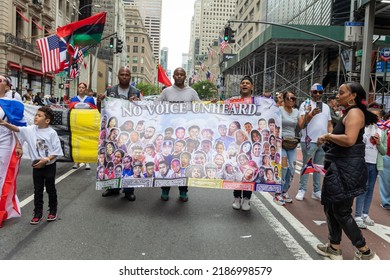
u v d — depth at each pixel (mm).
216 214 5895
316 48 28672
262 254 4324
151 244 4527
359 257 4129
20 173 8406
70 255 4117
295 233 5090
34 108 9016
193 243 4609
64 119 8281
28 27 36875
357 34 19703
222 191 7543
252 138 6059
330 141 4168
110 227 5090
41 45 13719
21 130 5020
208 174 5957
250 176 5941
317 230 5262
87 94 10367
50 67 13773
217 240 4742
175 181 5953
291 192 7852
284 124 6625
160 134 6105
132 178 5977
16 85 34562
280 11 43531
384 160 6789
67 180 7984
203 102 6176
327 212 4270
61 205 6074
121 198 6664
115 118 6125
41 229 4922
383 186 6879
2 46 31656
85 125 8289
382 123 6434
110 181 5988
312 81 28281
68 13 49094
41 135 5078
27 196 6578
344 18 29812
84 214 5637
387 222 5996
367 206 5770
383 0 17625
